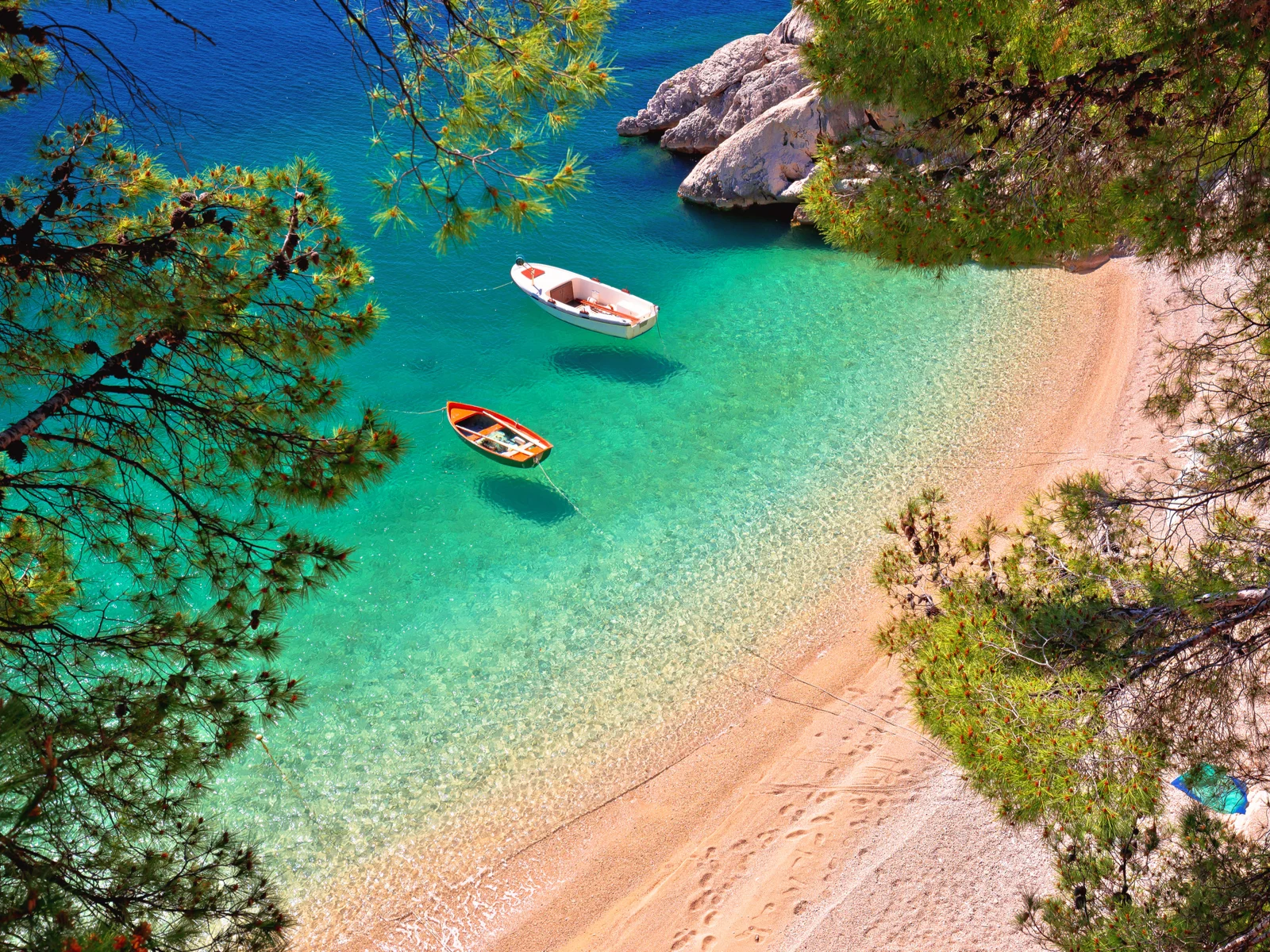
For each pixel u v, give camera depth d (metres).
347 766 16.80
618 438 25.58
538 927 14.46
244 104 42.44
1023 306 30.31
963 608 9.07
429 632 19.53
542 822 15.93
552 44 6.33
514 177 6.82
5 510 6.89
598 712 17.80
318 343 7.72
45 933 4.36
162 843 5.59
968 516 21.78
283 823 15.83
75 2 50.12
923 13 7.79
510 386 27.92
